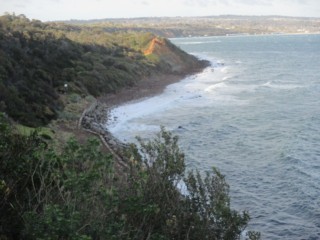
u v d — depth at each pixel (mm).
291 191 26578
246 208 24672
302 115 48250
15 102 35906
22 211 9344
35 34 69688
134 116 50031
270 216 23672
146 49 102062
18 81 42875
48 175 10539
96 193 9820
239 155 34219
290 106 53969
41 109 39438
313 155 33281
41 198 9922
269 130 41969
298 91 65375
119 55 88750
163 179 11188
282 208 24500
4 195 9398
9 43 53938
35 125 33938
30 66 51781
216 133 41469
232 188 27500
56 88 52250
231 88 70438
